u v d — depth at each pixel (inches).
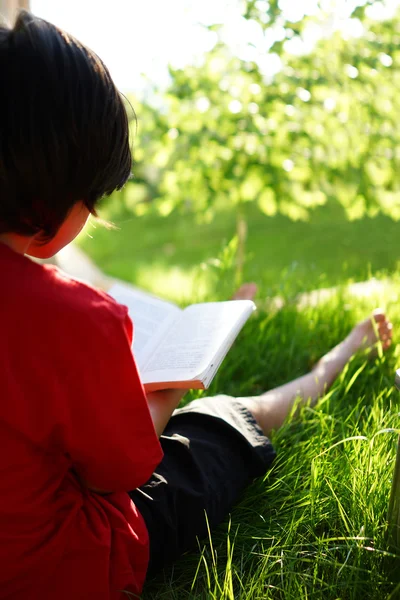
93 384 37.4
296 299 99.7
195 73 112.9
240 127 108.4
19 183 36.0
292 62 106.6
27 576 39.6
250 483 58.8
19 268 36.4
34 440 37.7
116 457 39.8
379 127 106.4
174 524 49.5
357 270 159.9
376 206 111.0
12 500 38.3
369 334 78.4
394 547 45.2
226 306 60.2
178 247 260.4
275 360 88.0
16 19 36.9
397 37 106.6
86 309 37.1
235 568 50.9
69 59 36.2
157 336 60.5
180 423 57.2
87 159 37.5
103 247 272.5
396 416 61.2
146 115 116.0
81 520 40.8
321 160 108.9
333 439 62.3
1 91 34.9
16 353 35.5
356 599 45.6
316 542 49.3
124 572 42.5
